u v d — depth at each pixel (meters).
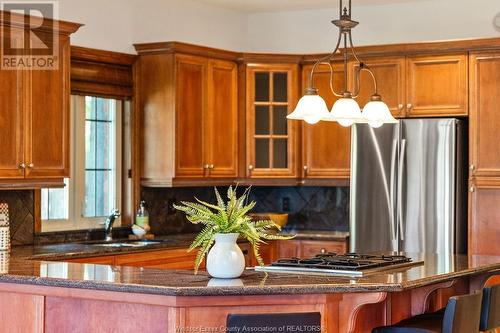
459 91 6.73
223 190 7.74
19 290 4.06
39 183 5.54
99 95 6.57
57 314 3.99
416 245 6.72
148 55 6.79
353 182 6.95
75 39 6.39
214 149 7.05
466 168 6.86
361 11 7.59
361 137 6.92
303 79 7.34
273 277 3.96
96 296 3.77
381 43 7.53
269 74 7.29
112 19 6.69
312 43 7.78
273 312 3.67
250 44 7.95
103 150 6.76
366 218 6.89
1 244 5.52
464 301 3.99
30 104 5.47
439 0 7.34
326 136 7.30
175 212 7.27
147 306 3.71
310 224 7.79
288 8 7.71
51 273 4.10
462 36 7.28
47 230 6.25
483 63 6.66
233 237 3.89
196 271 4.00
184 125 6.77
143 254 6.04
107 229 6.49
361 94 7.06
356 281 3.84
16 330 4.12
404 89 6.91
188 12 7.38
